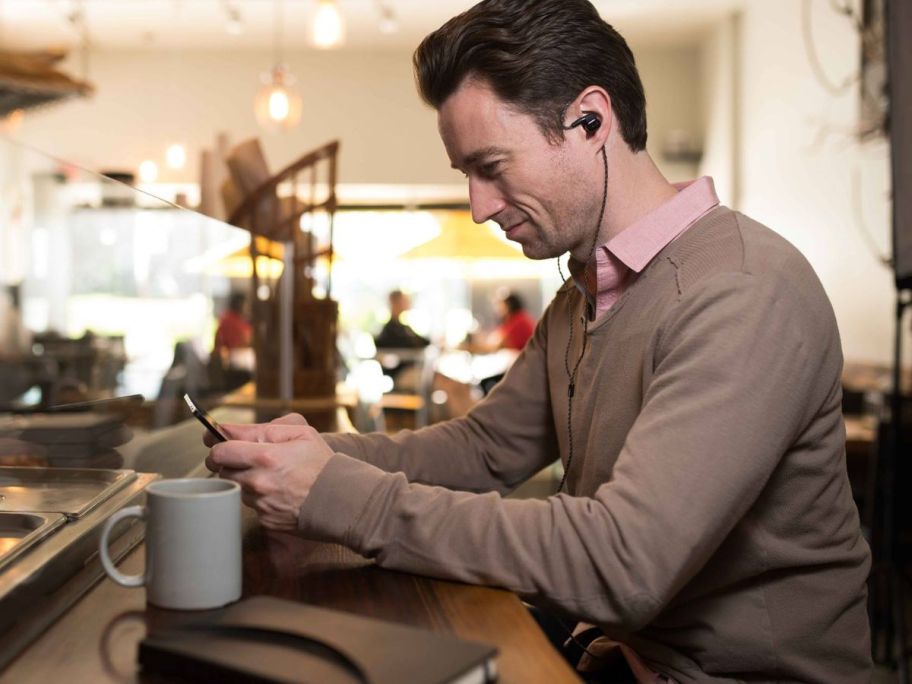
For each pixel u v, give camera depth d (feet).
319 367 7.69
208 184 8.57
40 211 4.63
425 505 2.78
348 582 2.73
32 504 2.94
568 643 3.82
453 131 3.32
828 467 3.14
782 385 2.81
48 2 22.82
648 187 3.43
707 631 3.15
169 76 26.66
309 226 7.86
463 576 2.70
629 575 2.56
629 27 25.76
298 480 2.85
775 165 21.17
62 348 4.91
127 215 5.24
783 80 20.51
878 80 14.29
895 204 6.86
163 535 2.40
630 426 3.27
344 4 23.41
